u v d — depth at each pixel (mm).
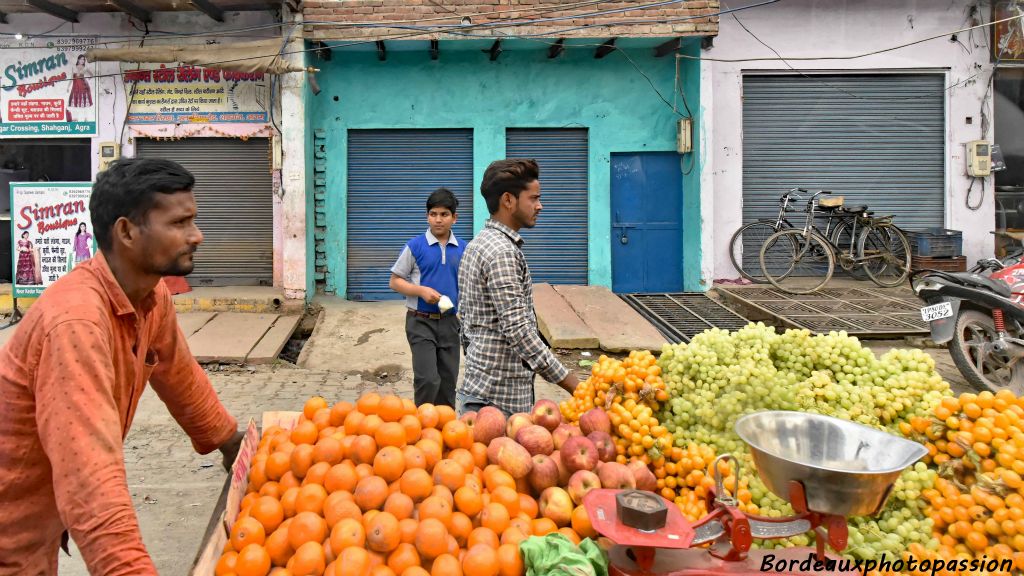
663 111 9383
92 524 1263
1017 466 1604
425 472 1711
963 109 9242
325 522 1620
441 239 4414
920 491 1760
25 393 1467
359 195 9289
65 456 1303
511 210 2688
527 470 1848
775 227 8969
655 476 2018
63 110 8766
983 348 5047
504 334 2584
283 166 8258
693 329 7172
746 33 9242
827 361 2189
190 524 3369
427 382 4258
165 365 1919
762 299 8094
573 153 9469
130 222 1493
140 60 7832
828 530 1411
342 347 6984
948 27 9180
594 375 2271
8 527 1553
